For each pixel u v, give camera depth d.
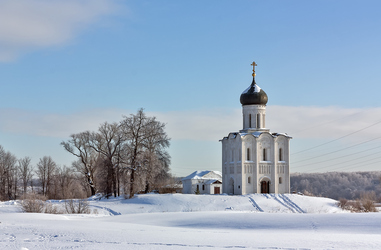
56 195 128.38
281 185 99.69
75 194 126.94
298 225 45.72
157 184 100.75
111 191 99.38
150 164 93.19
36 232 33.97
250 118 102.00
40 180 130.62
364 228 42.91
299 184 170.62
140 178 92.88
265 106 102.38
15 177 128.50
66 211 73.81
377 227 43.19
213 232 37.78
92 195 111.94
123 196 95.62
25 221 45.16
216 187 120.50
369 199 91.75
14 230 35.12
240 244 29.50
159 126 100.00
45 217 52.53
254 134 99.38
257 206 81.62
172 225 49.69
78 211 72.31
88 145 112.06
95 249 26.64
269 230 43.44
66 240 30.14
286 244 29.53
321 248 27.91
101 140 108.94
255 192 97.38
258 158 98.31
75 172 125.06
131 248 27.27
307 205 83.00
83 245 28.05
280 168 99.81
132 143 95.75
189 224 49.38
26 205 70.44
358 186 159.88
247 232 39.53
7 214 55.12
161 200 85.50
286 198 87.94
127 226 42.34
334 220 47.12
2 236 31.69
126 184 93.31
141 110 97.00
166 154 101.81
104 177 99.19
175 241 30.66
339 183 165.50
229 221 49.22
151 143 98.62
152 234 34.59
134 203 85.81
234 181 100.31
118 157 98.69
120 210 80.25
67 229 36.25
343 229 42.88
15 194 126.00
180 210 79.88
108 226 41.53
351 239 32.38
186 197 87.06
